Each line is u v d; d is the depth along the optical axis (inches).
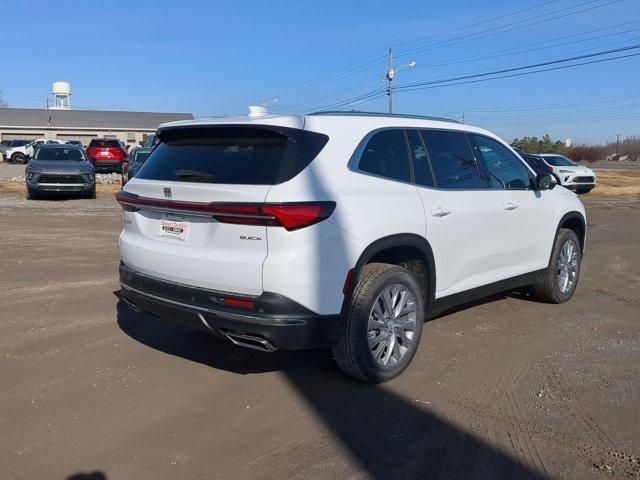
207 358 197.8
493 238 220.7
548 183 244.7
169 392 171.9
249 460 137.2
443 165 204.1
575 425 154.3
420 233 185.2
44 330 222.8
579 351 208.4
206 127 173.5
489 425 154.2
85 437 146.7
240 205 154.0
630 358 201.8
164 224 176.1
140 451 140.8
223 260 158.1
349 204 164.4
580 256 280.5
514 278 237.6
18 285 288.8
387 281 173.5
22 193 792.3
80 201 701.3
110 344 209.3
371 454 139.9
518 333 227.0
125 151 1152.8
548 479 130.3
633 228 548.1
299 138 162.2
